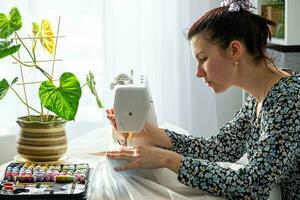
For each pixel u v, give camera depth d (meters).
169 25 3.02
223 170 1.40
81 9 2.98
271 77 1.52
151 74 3.06
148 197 1.40
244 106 1.76
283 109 1.39
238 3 1.50
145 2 3.01
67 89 1.60
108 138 1.93
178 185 1.48
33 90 2.98
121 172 1.51
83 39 3.01
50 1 2.96
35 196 1.30
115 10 2.98
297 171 1.46
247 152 1.65
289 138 1.37
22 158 1.70
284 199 1.58
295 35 2.29
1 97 1.70
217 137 1.79
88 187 1.43
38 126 1.63
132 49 3.02
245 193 1.36
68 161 1.71
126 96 1.48
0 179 1.53
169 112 3.09
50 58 2.99
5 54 1.63
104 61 2.98
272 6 2.50
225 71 1.51
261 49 1.51
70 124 3.08
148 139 1.71
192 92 3.08
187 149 1.75
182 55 3.04
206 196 1.43
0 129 3.04
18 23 1.75
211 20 1.50
